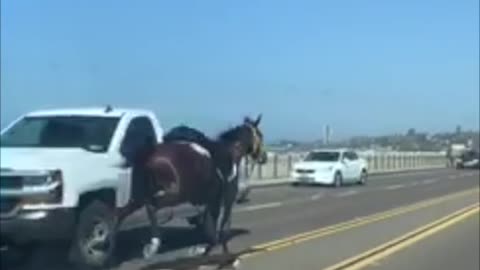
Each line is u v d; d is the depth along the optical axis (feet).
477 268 48.62
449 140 372.58
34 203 41.32
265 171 158.92
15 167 41.57
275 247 55.83
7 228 40.78
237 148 51.29
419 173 233.76
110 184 44.93
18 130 47.73
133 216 48.62
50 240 42.09
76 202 42.63
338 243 59.06
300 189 135.85
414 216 84.02
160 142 48.80
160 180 45.75
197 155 47.42
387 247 57.21
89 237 44.04
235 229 67.87
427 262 50.78
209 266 46.52
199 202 48.73
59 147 45.75
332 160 149.48
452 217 82.94
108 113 48.19
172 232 62.13
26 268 44.75
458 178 193.47
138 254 50.11
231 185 50.72
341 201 106.32
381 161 246.88
